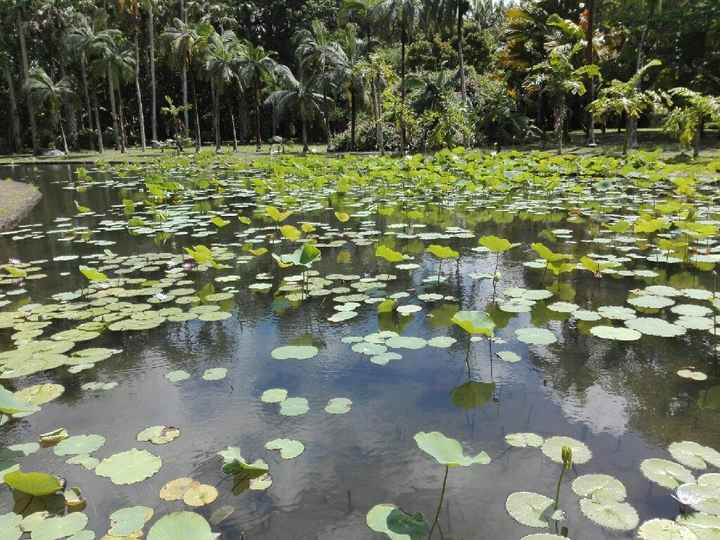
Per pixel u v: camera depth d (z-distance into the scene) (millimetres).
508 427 2574
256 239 6754
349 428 2596
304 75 28750
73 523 1990
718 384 2949
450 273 5117
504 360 3275
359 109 30234
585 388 2932
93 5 32688
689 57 20219
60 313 4164
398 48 31281
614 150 18953
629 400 2799
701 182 11250
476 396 2871
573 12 23547
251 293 4652
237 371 3230
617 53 23609
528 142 25094
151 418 2750
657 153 13312
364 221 7855
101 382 3146
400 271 5227
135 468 2291
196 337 3754
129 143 39062
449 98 24094
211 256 4789
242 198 10664
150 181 13430
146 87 38844
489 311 4102
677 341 3510
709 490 2053
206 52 29172
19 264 5703
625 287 4570
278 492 2172
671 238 6191
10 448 2492
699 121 15531
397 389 2965
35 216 9156
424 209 8914
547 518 1961
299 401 2820
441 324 3865
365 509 2066
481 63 32750
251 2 40375
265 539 1932
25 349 3486
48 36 31609
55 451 2436
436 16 23062
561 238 6465
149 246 6543
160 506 2104
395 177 12500
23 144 35188
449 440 1967
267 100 28938
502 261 5504
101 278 4016
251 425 2654
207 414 2768
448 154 15578
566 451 1983
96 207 10000
